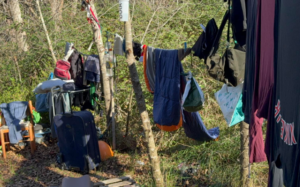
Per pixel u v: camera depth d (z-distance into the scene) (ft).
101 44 21.48
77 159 19.71
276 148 7.86
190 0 29.40
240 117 13.93
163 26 27.68
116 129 23.44
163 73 14.92
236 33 11.59
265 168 17.66
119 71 25.93
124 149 23.02
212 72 12.42
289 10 6.64
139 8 29.63
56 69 21.36
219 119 22.43
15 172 20.27
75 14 32.94
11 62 32.68
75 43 30.12
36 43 31.94
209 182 17.47
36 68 31.89
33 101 29.55
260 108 9.36
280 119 7.41
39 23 31.83
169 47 25.55
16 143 23.54
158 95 15.34
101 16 30.71
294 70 6.50
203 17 28.14
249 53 10.55
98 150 20.26
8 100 29.78
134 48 15.99
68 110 21.47
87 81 22.36
